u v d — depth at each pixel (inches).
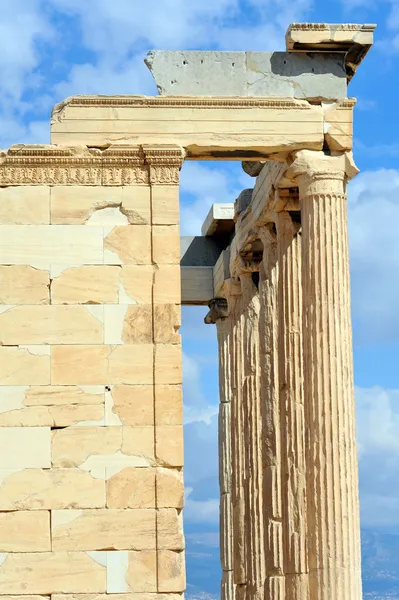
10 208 1405.0
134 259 1403.8
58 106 1440.7
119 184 1418.6
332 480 1429.6
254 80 1482.5
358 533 1429.6
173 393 1378.0
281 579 1646.2
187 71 1473.9
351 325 1473.9
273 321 1724.9
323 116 1480.1
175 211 1416.1
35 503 1349.7
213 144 1453.0
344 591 1409.9
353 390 1459.2
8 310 1385.3
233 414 1998.0
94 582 1337.4
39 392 1371.8
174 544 1348.4
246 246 1878.7
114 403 1373.0
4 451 1358.3
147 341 1387.8
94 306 1391.5
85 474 1358.3
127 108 1446.9
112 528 1349.7
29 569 1337.4
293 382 1604.3
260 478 1859.0
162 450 1366.9
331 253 1469.0
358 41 1483.8
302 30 1480.1
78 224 1407.5
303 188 1489.9
